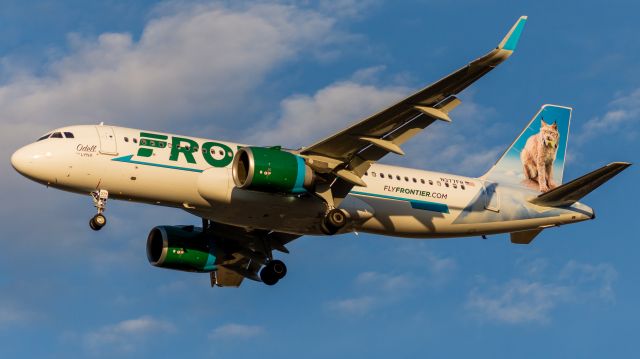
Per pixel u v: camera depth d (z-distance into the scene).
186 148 103.94
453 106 99.25
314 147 103.94
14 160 100.69
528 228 122.25
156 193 102.81
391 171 113.94
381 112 99.00
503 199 119.94
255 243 118.12
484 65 94.06
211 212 105.50
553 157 128.75
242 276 122.44
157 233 117.00
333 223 106.50
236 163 102.81
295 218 107.19
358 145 103.94
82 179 100.94
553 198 119.19
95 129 102.81
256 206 104.56
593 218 123.50
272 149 103.81
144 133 103.81
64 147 100.56
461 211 116.88
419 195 114.25
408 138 103.38
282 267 118.44
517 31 93.31
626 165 111.62
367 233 113.56
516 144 127.19
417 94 96.88
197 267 115.69
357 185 105.94
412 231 114.69
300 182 103.06
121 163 101.25
